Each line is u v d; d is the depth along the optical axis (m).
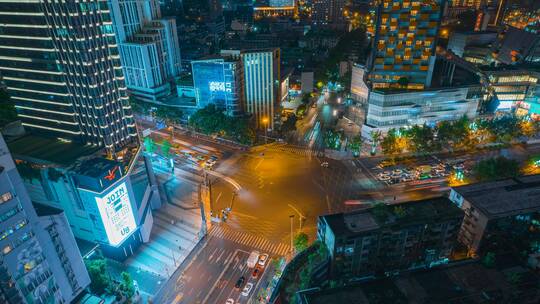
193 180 158.38
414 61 183.50
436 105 183.00
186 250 119.62
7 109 161.25
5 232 72.19
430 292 79.62
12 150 121.62
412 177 152.12
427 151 168.12
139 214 121.50
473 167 146.75
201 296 102.19
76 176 103.50
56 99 121.88
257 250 117.75
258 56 187.75
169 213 137.75
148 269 112.56
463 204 109.62
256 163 171.00
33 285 79.44
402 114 182.00
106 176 104.25
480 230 102.19
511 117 175.25
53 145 125.06
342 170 161.50
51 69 116.00
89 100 114.56
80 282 93.75
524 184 114.50
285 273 98.56
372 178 153.50
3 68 124.69
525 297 79.75
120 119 124.31
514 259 91.94
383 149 169.50
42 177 109.62
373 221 96.31
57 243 84.88
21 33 114.06
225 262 113.69
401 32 179.00
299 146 186.38
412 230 95.69
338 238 91.00
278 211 135.50
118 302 96.12
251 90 197.00
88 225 112.62
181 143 194.50
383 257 98.69
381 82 191.00
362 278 94.75
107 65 116.25
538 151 168.50
